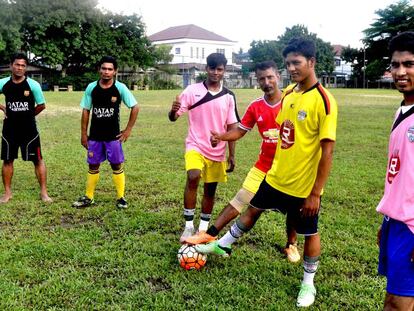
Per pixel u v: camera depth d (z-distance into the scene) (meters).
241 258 4.26
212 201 4.88
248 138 11.77
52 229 5.00
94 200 6.11
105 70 5.43
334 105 3.24
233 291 3.63
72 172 7.70
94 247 4.47
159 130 13.34
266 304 3.46
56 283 3.71
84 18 44.94
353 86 64.81
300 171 3.42
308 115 3.28
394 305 2.54
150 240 4.68
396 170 2.56
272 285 3.77
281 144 3.48
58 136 11.74
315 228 3.49
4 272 3.91
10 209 5.68
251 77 61.16
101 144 5.65
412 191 2.47
